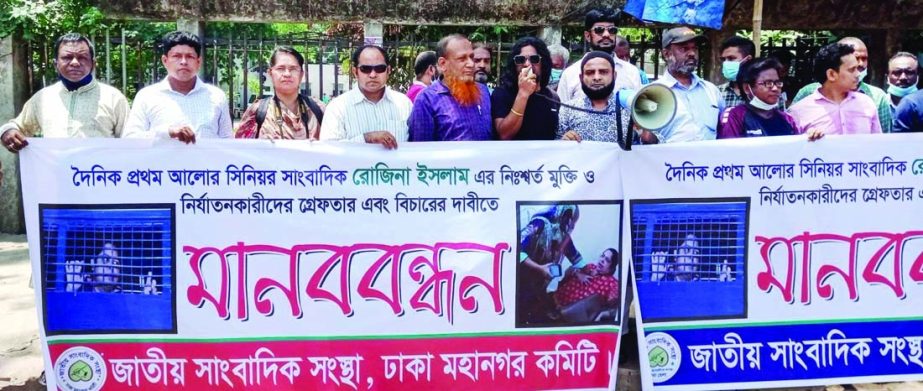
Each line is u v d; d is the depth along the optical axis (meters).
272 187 3.66
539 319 3.75
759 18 5.91
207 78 7.94
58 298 3.66
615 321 3.79
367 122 4.18
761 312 3.85
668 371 3.83
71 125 4.37
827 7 7.92
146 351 3.68
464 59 4.01
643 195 3.78
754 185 3.81
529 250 3.73
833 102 4.37
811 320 3.88
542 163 3.73
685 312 3.82
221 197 3.66
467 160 3.70
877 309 3.90
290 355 3.69
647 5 6.25
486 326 3.73
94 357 3.68
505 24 7.70
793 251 3.85
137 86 8.13
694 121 4.38
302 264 3.68
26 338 4.70
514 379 3.75
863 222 3.88
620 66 5.16
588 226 3.76
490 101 4.16
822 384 3.88
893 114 5.15
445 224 3.71
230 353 3.68
